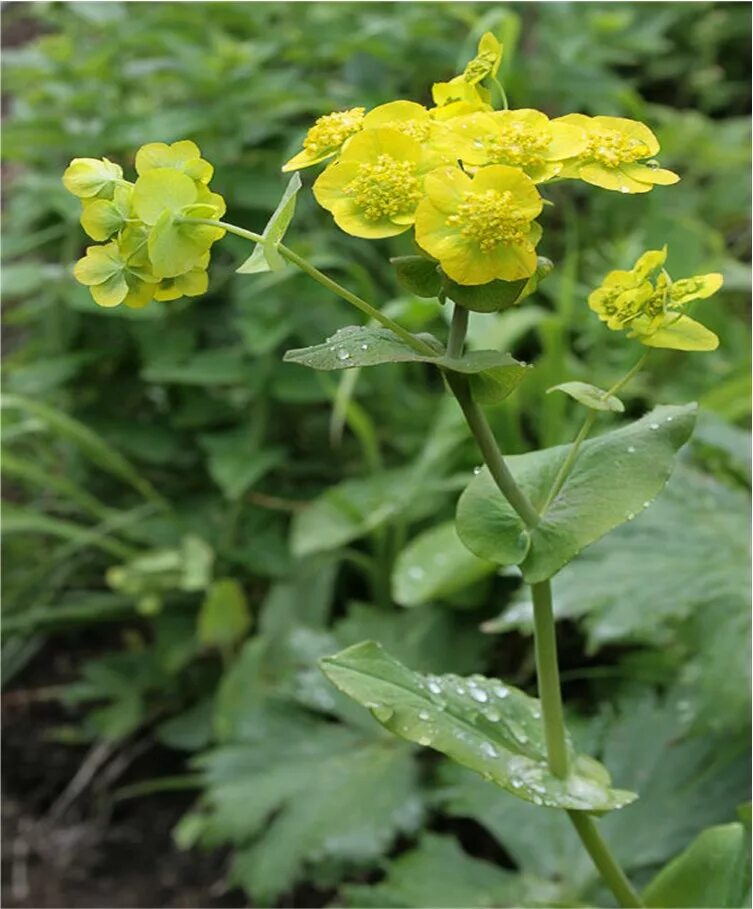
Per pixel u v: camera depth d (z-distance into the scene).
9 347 0.51
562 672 0.34
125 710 0.38
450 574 0.32
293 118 0.46
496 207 0.12
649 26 0.59
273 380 0.38
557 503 0.16
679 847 0.25
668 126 0.50
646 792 0.26
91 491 0.43
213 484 0.43
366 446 0.37
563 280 0.37
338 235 0.42
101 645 0.43
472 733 0.17
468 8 0.49
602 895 0.25
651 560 0.26
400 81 0.46
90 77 0.45
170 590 0.39
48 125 0.42
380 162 0.13
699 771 0.26
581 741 0.27
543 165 0.13
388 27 0.44
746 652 0.24
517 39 0.51
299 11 0.47
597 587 0.26
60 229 0.42
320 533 0.36
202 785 0.38
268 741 0.32
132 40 0.43
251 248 0.41
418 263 0.14
